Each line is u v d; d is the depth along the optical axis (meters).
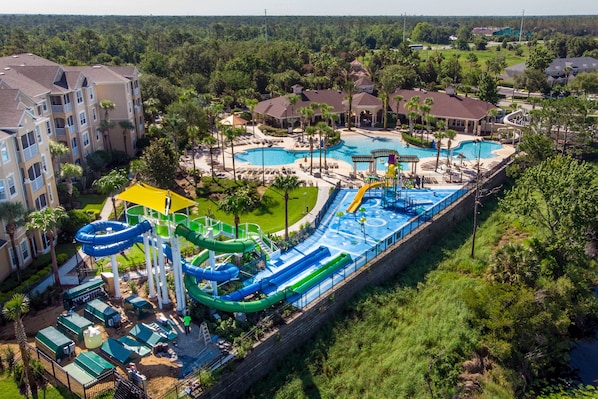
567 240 50.72
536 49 170.75
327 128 81.19
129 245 43.06
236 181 75.62
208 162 87.31
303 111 101.50
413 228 57.88
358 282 47.56
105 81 83.12
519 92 158.50
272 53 163.88
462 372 40.16
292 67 162.88
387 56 162.38
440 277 53.28
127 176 76.06
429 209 63.03
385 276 51.69
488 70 165.62
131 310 40.97
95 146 80.56
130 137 86.69
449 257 57.84
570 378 42.16
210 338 37.31
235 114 111.62
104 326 38.97
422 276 53.78
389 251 52.03
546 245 50.34
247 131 111.75
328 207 67.44
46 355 34.56
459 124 111.56
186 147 90.94
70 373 32.41
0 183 46.19
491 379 40.28
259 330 37.81
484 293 44.91
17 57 83.62
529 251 49.16
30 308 41.38
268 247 51.88
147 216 42.31
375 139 105.88
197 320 40.09
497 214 69.19
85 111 77.06
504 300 43.59
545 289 45.53
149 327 38.38
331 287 44.94
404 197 70.56
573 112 86.38
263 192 71.94
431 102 108.31
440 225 61.53
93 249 41.22
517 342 42.81
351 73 158.25
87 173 72.69
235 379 34.72
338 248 54.94
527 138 79.69
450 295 49.06
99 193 68.56
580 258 50.66
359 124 116.69
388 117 118.00
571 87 142.12
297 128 112.94
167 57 177.50
